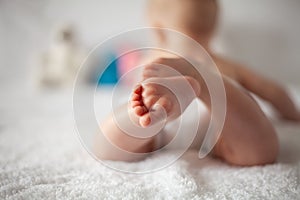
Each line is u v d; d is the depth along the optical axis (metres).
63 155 0.49
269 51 1.42
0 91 1.26
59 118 0.78
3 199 0.34
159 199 0.34
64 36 1.36
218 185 0.38
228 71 0.63
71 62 1.31
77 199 0.34
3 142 0.57
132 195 0.35
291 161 0.47
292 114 0.72
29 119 0.78
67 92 1.21
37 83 1.29
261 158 0.44
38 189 0.36
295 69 1.42
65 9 1.53
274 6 1.40
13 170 0.41
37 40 1.53
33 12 1.52
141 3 1.51
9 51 1.53
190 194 0.35
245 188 0.37
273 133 0.44
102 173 0.41
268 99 0.70
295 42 1.41
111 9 1.53
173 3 0.55
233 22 1.41
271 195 0.35
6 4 1.51
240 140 0.43
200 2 0.55
